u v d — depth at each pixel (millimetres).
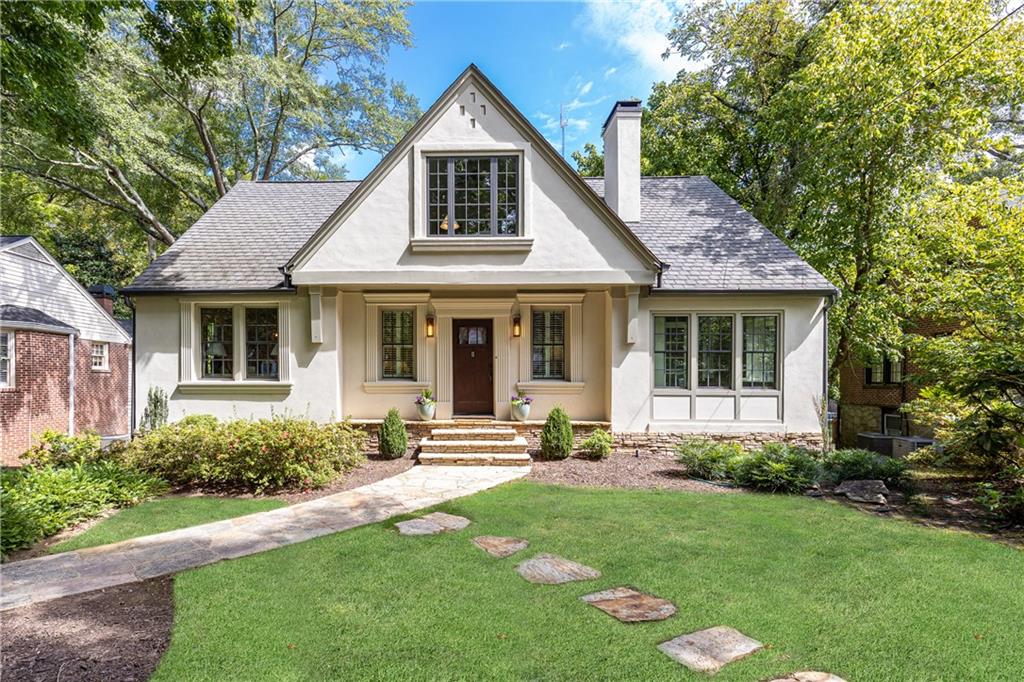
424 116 9922
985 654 3307
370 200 9984
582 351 10930
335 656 3297
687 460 8711
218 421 9938
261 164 24891
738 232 11625
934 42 11477
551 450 9617
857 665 3184
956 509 6602
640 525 5930
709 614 3830
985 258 10070
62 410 15523
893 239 12578
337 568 4723
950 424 8578
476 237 9867
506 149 9883
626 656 3273
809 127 13422
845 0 13812
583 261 9930
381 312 11164
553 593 4184
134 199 20875
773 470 7625
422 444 9617
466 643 3434
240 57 18234
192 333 10422
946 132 11992
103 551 5250
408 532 5707
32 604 4117
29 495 6121
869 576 4504
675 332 10680
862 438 16266
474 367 11195
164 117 20688
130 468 7891
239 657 3289
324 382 10414
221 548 5293
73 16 8562
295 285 10047
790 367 10375
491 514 6352
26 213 22094
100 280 26891
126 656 3346
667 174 19641
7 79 7445
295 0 21500
